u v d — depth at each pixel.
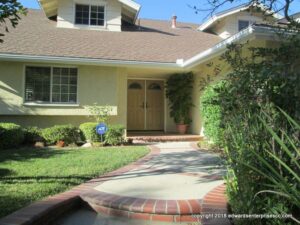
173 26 17.91
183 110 14.20
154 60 12.86
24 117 12.20
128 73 14.41
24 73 11.98
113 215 4.65
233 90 3.97
